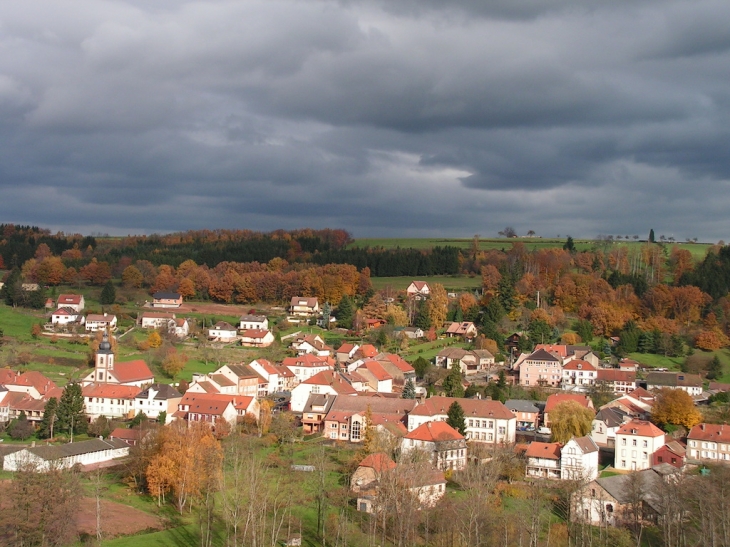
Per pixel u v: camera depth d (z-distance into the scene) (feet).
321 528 478.18
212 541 461.37
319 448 654.53
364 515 506.89
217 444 580.71
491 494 530.68
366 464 540.93
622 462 644.27
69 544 456.86
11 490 468.34
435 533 482.28
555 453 604.90
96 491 507.30
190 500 527.81
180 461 522.88
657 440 639.76
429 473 537.24
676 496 506.07
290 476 562.66
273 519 474.90
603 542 479.00
